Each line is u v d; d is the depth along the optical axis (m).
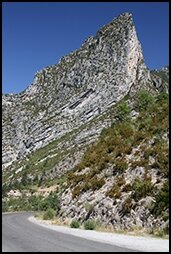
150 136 33.31
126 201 27.39
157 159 29.58
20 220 38.69
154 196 26.22
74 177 39.38
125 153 34.16
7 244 17.31
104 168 35.19
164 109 35.78
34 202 90.19
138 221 25.47
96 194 32.41
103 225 28.03
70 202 35.69
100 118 186.00
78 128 199.25
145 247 16.45
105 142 40.28
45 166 167.88
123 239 20.03
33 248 15.95
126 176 30.91
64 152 172.25
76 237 20.83
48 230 25.77
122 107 63.25
